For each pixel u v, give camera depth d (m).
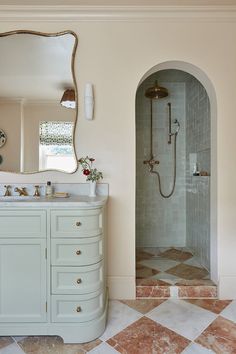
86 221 1.47
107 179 1.95
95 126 1.95
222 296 1.92
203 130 2.45
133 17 1.93
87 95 1.89
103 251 1.61
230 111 1.94
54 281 1.46
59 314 1.47
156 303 1.87
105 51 1.94
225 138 1.94
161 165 3.05
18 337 1.51
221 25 1.95
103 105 1.95
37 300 1.47
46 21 1.94
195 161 2.70
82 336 1.45
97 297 1.52
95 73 1.94
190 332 1.53
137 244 3.01
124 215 1.95
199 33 1.95
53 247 1.46
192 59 1.95
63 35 1.93
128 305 1.84
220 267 1.94
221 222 1.94
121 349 1.39
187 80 2.96
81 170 1.94
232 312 1.75
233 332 1.53
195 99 2.70
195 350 1.38
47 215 1.46
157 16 1.93
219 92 1.94
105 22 1.94
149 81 2.98
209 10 1.90
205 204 2.37
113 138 1.95
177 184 3.05
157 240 3.04
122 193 1.95
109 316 1.70
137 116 3.03
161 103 3.04
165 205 3.05
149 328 1.57
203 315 1.71
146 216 3.03
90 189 1.86
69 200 1.57
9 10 1.89
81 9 1.88
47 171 1.94
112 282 1.94
